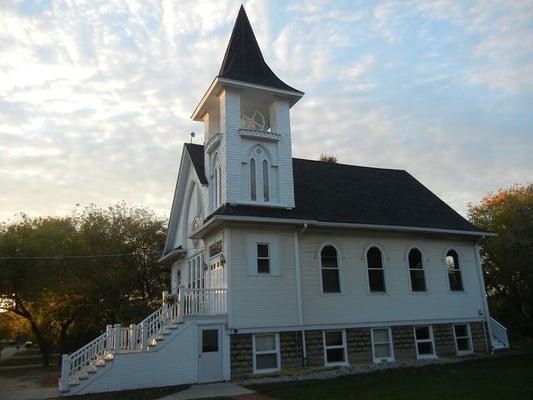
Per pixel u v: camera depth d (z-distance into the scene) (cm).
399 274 2134
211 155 2153
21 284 3097
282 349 1777
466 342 2225
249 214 1842
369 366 1845
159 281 4175
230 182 1900
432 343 2112
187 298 1780
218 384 1559
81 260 3447
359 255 2061
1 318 3797
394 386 1368
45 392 1593
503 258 3048
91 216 3888
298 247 1908
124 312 3538
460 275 2309
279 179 2008
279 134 2058
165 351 1593
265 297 1784
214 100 2161
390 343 2012
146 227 4178
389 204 2366
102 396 1416
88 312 3644
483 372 1584
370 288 2050
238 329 1702
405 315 2083
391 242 2166
